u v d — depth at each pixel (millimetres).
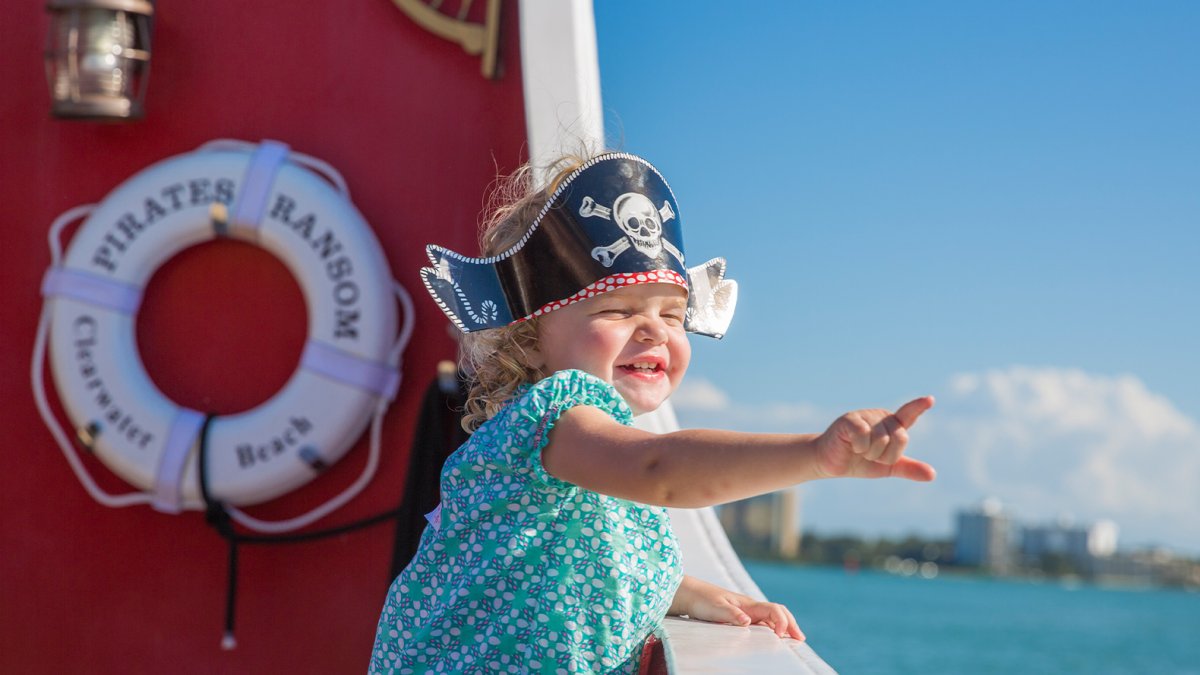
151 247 4508
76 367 4465
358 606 4500
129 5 4434
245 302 4602
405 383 4527
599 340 2287
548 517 2186
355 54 4590
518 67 4539
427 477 4102
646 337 2320
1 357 4609
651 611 2260
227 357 4586
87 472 4570
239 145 4574
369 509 4520
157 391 4527
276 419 4406
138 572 4543
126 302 4500
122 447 4426
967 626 83000
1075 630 85938
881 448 1619
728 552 3691
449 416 4152
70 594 4539
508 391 2418
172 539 4555
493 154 4520
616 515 2240
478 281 2451
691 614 2650
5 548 4551
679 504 1871
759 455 1763
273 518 4527
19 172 4629
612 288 2279
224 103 4613
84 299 4484
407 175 4547
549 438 2070
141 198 4523
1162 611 123188
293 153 4559
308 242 4441
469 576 2191
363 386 4398
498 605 2191
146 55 4512
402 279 4531
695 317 2809
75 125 4641
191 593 4527
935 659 68062
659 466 1874
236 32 4617
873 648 71750
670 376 2369
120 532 4562
